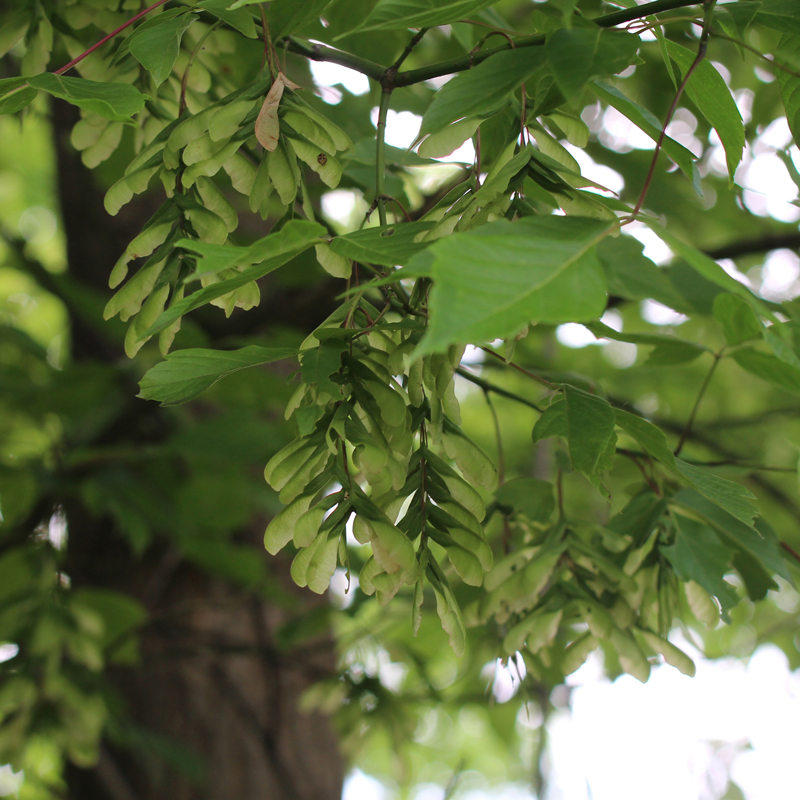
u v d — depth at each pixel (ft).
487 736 21.20
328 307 6.77
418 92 6.24
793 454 9.95
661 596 4.27
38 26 4.33
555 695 7.81
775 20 3.94
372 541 3.70
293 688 7.37
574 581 4.15
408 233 3.76
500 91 3.79
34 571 5.46
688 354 4.58
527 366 5.30
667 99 6.41
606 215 3.78
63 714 5.08
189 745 6.89
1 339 7.12
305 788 7.14
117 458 6.57
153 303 3.82
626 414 3.91
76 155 7.80
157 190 7.91
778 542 4.33
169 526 6.82
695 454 9.62
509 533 4.39
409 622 7.28
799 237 6.41
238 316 6.93
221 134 3.84
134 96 3.88
